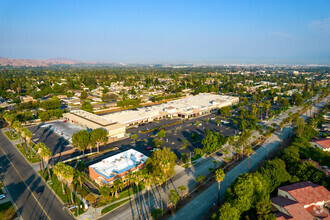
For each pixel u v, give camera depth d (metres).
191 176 97.44
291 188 77.19
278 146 132.88
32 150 123.56
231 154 121.44
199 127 172.75
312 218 65.19
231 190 73.00
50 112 187.38
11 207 74.62
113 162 101.88
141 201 79.81
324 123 179.88
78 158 113.81
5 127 166.88
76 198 80.88
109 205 76.94
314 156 110.88
